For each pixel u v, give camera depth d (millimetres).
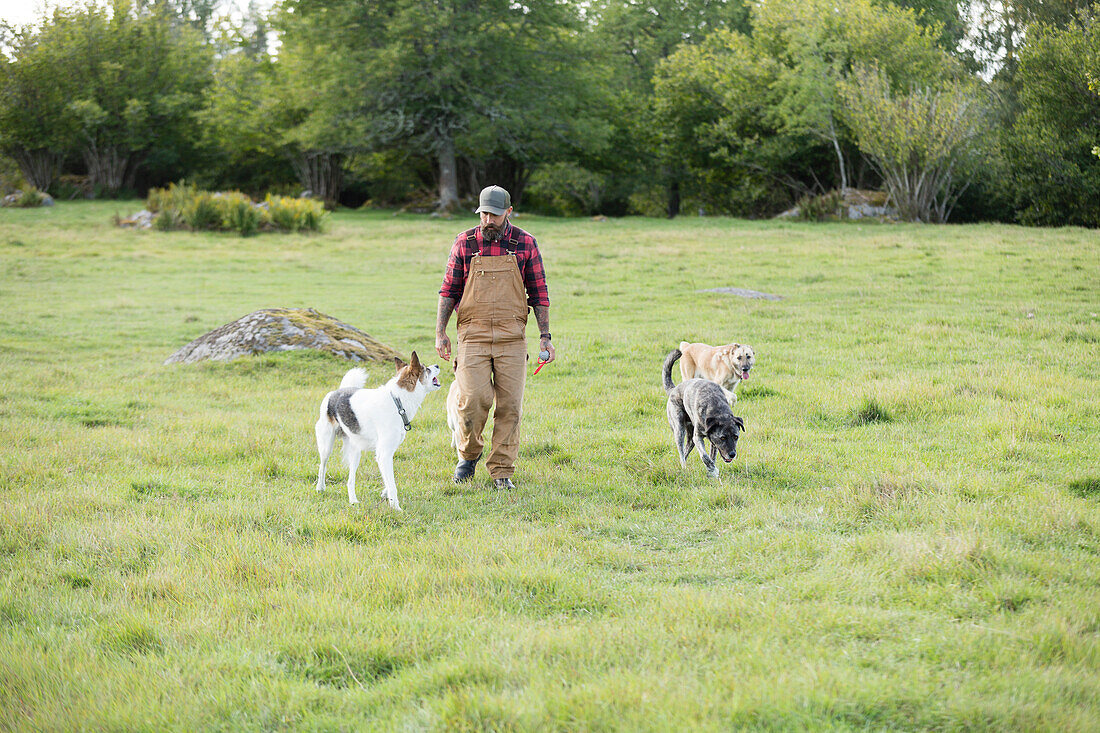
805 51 35625
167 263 25328
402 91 43375
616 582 4621
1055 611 3869
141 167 56938
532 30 44969
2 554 5074
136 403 9547
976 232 26734
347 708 3262
